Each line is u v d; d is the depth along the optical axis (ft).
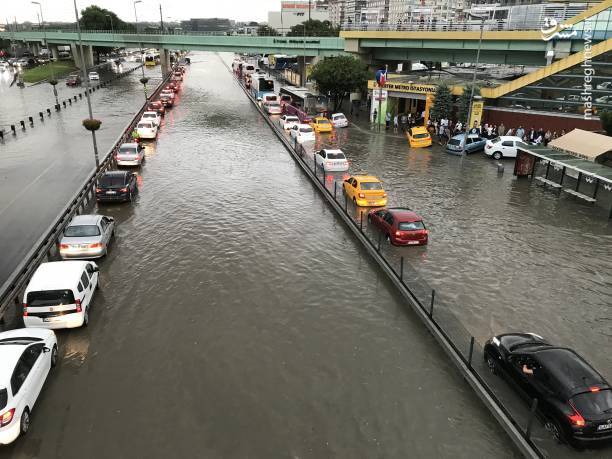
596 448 33.47
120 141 130.31
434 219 81.15
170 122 178.91
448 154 130.31
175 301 55.06
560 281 60.13
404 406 39.47
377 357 45.73
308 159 117.08
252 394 40.50
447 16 582.35
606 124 111.45
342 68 184.34
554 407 34.47
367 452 34.86
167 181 103.35
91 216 67.87
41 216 81.05
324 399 40.06
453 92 155.02
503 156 123.65
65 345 46.96
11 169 109.81
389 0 604.08
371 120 175.63
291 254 67.97
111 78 331.16
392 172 110.42
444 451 35.12
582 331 49.55
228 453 34.45
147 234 74.33
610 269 63.57
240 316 52.24
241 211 85.25
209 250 68.74
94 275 55.57
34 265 58.23
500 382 40.86
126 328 49.80
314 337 48.70
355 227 75.51
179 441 35.50
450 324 48.93
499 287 58.39
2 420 33.45
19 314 51.37
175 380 42.14
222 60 599.57
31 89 282.15
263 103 203.62
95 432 36.29
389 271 61.05
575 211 85.81
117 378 42.37
